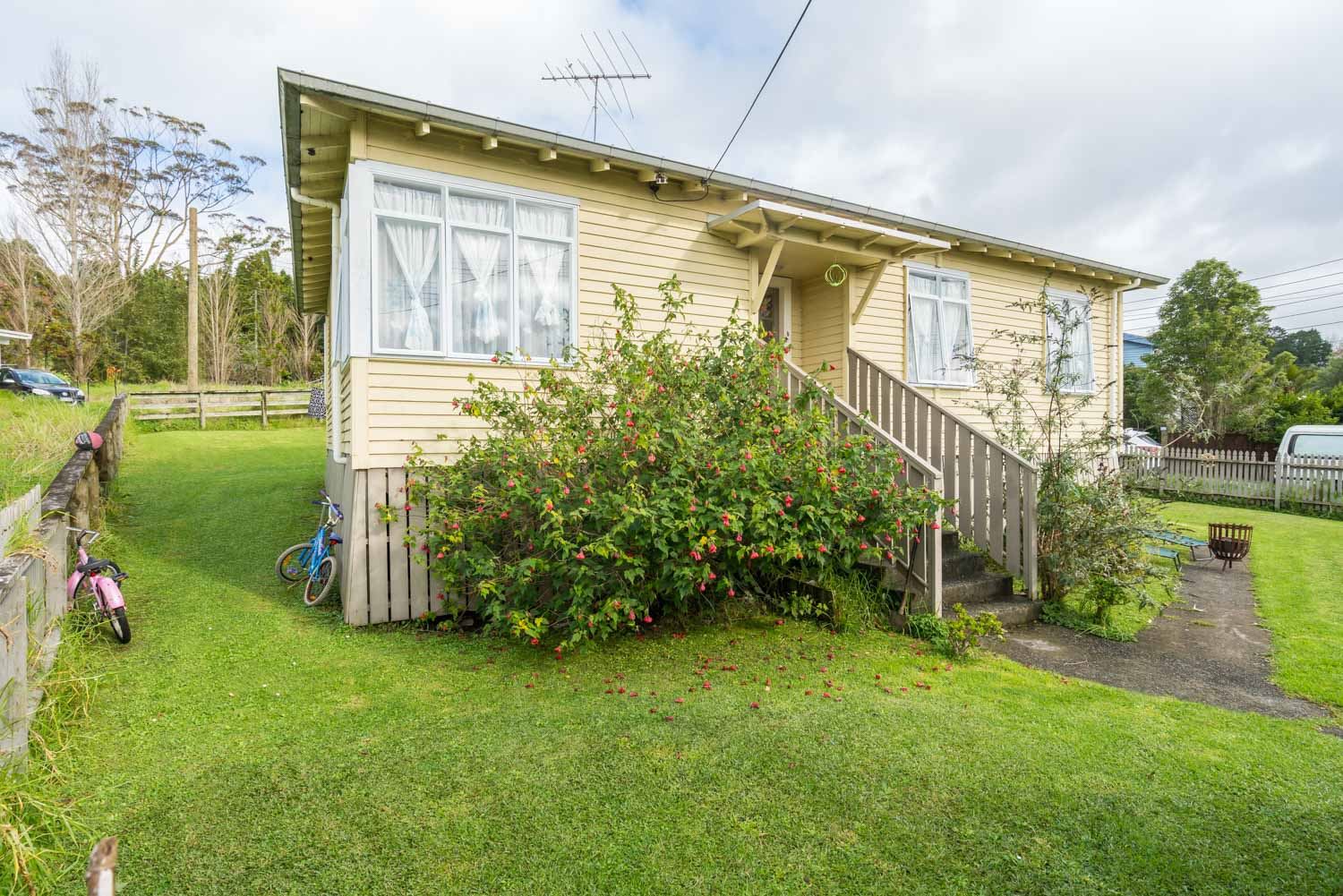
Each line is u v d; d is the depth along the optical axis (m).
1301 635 6.01
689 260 7.96
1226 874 2.71
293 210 8.16
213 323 40.03
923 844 2.87
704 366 6.17
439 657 5.06
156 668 4.60
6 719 2.95
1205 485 15.53
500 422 6.25
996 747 3.76
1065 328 7.98
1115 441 7.39
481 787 3.25
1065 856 2.81
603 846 2.82
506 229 6.82
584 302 7.25
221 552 7.61
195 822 2.91
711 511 4.96
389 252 6.27
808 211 7.50
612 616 4.87
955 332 10.76
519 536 5.40
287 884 2.54
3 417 11.33
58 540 4.69
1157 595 7.32
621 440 5.32
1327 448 14.80
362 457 6.04
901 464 6.09
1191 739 3.92
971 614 6.18
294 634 5.39
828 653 5.34
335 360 8.38
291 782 3.25
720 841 2.87
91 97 34.47
